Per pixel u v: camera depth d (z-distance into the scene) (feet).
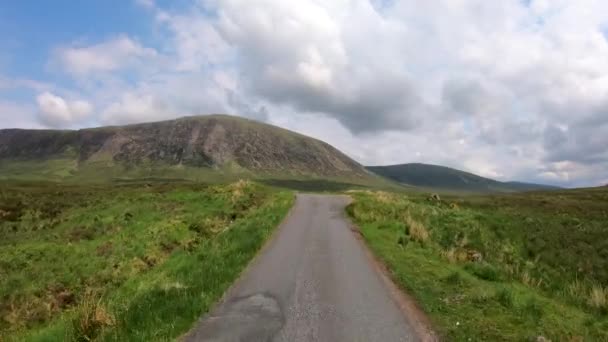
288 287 33.22
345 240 55.83
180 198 117.19
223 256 44.16
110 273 55.01
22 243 77.56
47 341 28.04
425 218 83.87
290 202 106.52
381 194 136.56
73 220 98.37
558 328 25.84
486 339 23.49
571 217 130.31
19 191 185.06
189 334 23.73
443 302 30.14
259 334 23.75
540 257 68.49
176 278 37.88
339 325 25.26
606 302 33.58
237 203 102.94
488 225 88.02
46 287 51.24
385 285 34.47
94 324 25.82
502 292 31.40
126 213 96.89
